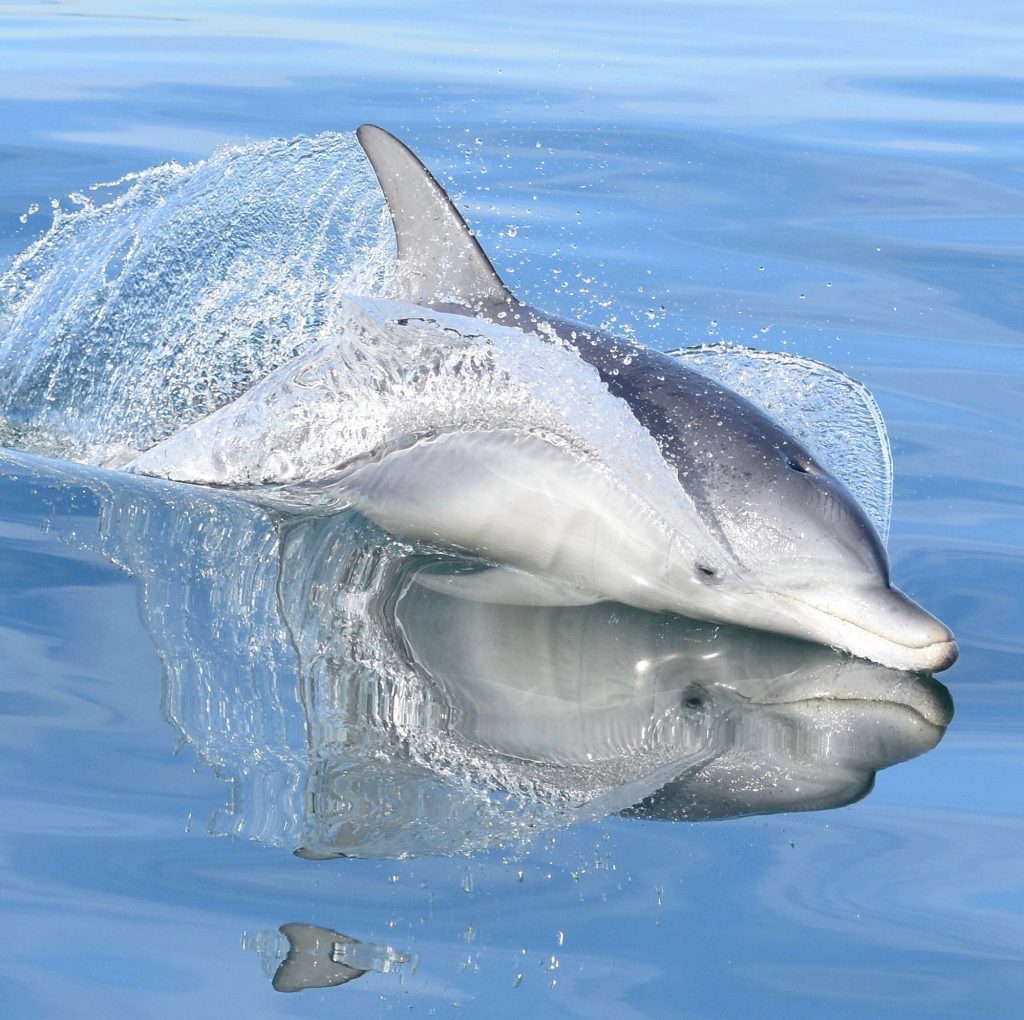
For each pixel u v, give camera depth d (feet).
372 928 15.88
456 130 53.52
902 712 21.25
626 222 44.45
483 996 14.87
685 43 76.18
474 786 18.81
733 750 20.02
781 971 15.39
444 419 25.90
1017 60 73.46
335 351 28.02
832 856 17.56
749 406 25.11
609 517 24.06
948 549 26.16
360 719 20.25
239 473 27.91
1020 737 20.54
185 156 48.29
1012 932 16.12
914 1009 14.80
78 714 19.98
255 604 23.32
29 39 70.64
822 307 38.32
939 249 43.21
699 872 17.15
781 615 23.30
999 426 31.63
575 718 20.68
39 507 26.55
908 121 58.54
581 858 17.34
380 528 26.18
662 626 23.86
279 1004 14.65
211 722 19.95
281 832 17.57
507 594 24.56
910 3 97.50
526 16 84.33
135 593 23.44
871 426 29.40
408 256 28.94
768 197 47.83
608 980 15.17
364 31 75.97
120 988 14.82
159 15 80.12
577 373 25.58
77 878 16.56
